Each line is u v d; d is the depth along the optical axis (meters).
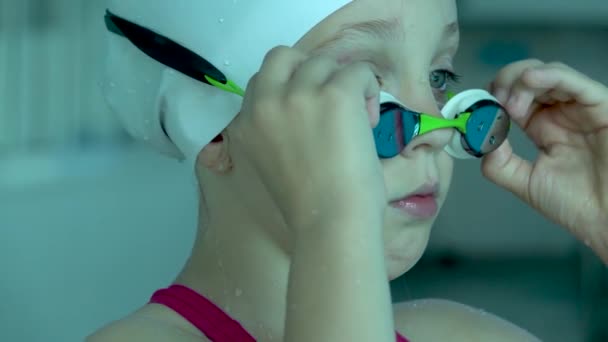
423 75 1.20
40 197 2.38
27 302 2.23
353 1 1.17
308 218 0.97
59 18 2.55
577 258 3.17
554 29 3.04
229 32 1.19
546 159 1.40
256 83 1.02
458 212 3.26
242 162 1.20
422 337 1.42
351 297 0.93
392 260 1.18
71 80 2.56
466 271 3.20
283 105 0.99
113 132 2.59
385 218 1.16
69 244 2.34
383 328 0.93
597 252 1.37
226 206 1.24
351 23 1.17
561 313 2.88
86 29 2.55
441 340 1.42
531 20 3.00
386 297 0.94
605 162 1.35
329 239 0.95
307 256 0.96
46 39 2.54
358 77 1.00
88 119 2.58
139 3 1.26
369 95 1.02
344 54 1.17
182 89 1.22
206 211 1.28
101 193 2.44
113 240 2.40
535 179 1.40
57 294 2.27
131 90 1.30
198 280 1.28
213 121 1.20
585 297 2.97
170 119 1.25
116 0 1.29
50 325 2.24
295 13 1.17
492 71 3.05
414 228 1.18
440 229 3.27
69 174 2.46
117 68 1.31
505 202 3.25
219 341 1.21
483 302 2.95
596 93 1.32
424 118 1.15
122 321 1.24
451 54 1.27
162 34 1.23
